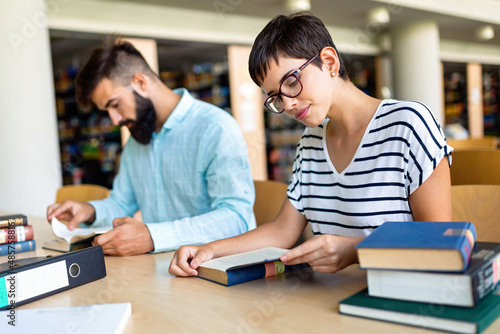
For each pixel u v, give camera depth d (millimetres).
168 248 1393
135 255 1377
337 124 1215
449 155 1105
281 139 7469
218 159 1663
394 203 1134
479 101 10414
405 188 1117
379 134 1145
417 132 1091
